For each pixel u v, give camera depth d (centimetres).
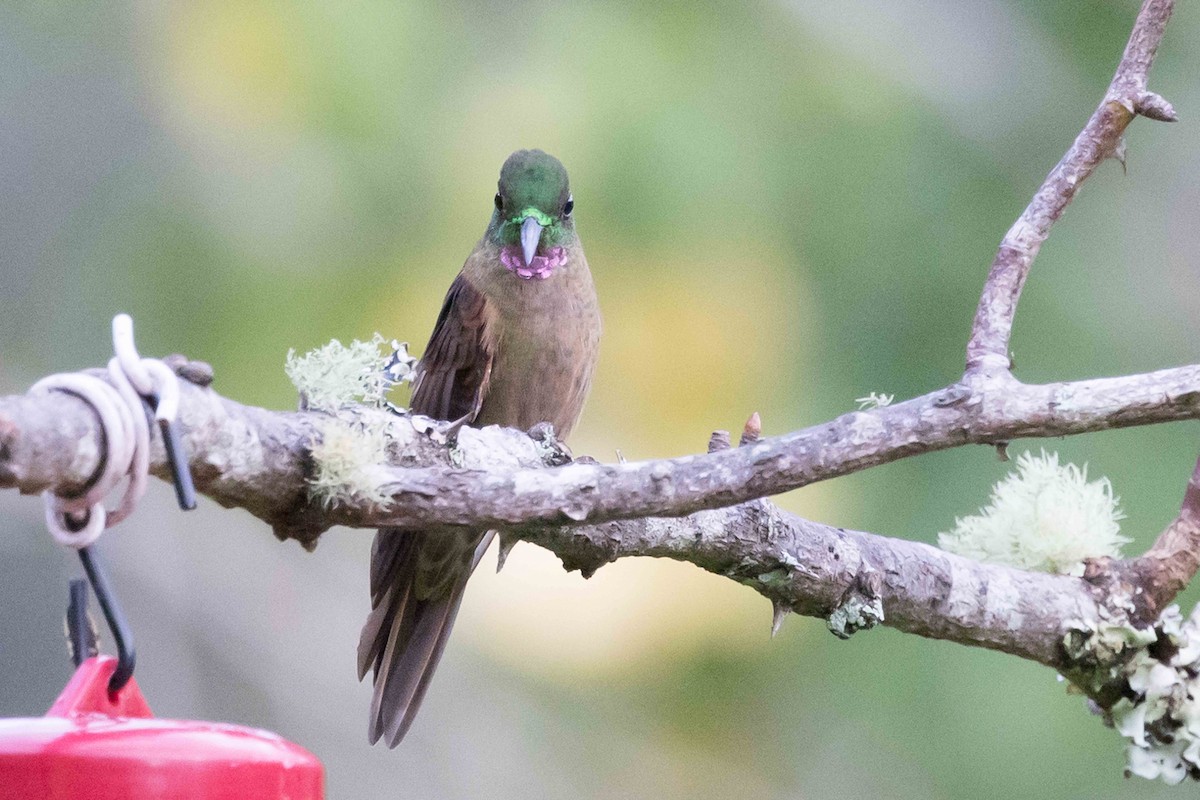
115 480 418
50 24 1078
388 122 990
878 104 1030
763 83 1018
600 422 1007
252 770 433
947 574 643
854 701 1038
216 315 998
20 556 1210
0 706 1192
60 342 1067
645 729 1102
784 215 1008
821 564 623
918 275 1019
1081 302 1048
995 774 997
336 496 488
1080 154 593
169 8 1059
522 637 1068
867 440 509
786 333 1002
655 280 990
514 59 1001
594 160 982
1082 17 1093
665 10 1021
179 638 1225
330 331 988
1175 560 650
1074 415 514
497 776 1166
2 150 1077
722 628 1059
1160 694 643
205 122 1012
